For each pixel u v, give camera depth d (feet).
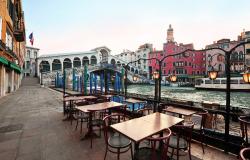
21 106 31.60
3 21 43.34
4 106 31.68
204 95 101.50
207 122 22.54
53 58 161.17
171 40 202.49
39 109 28.68
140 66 222.69
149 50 221.05
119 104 17.53
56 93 58.65
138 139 7.51
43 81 116.37
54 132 16.56
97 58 193.98
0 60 36.42
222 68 144.36
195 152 12.05
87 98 22.39
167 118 11.17
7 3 48.60
